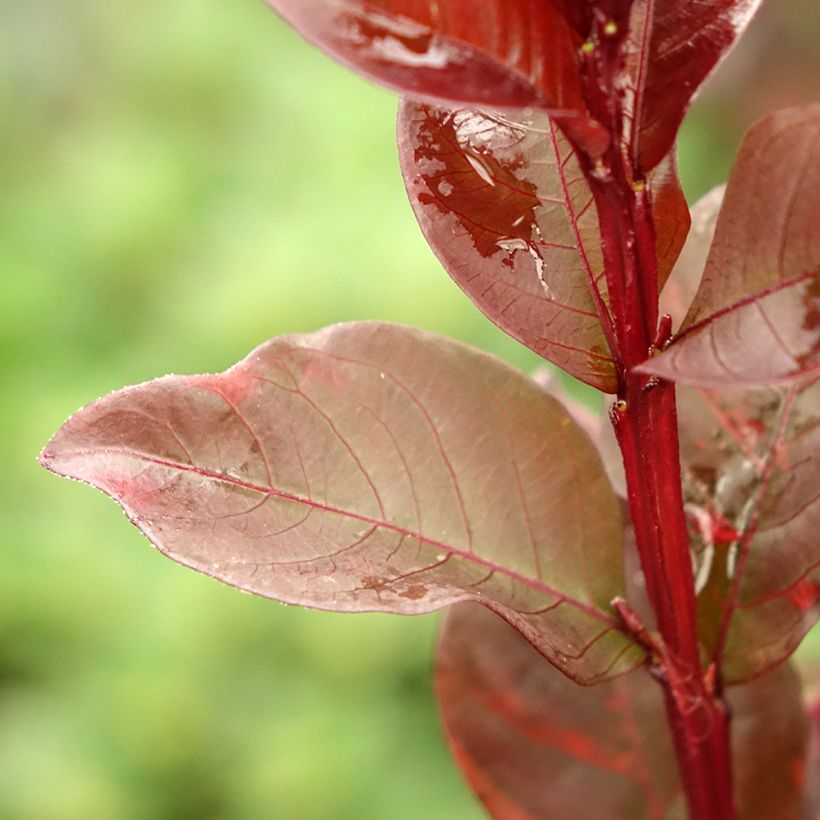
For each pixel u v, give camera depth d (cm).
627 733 24
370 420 21
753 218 20
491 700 24
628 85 20
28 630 68
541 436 22
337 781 64
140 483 21
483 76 19
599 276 21
